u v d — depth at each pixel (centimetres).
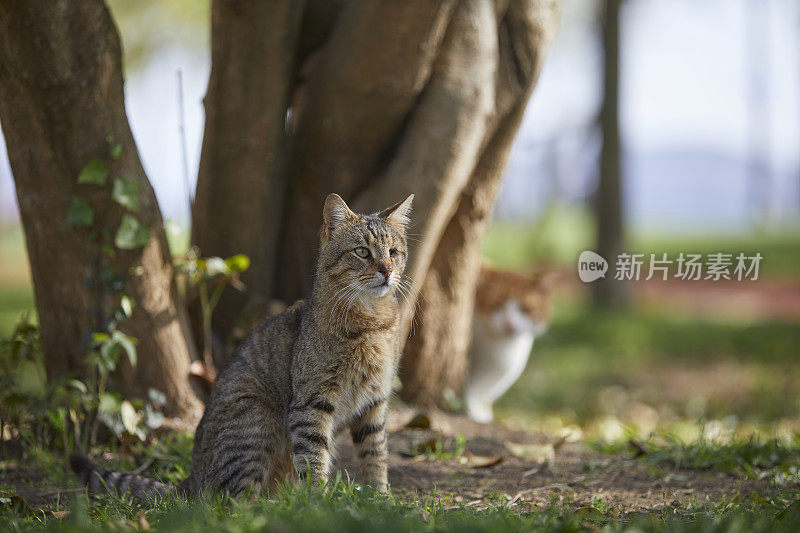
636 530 622
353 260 830
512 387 2075
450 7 1077
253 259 1172
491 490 860
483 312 1452
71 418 985
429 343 1269
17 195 1006
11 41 920
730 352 2397
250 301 1176
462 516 678
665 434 1066
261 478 809
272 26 1084
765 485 885
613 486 882
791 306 3631
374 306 836
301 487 715
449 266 1273
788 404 1764
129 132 1006
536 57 1232
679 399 1919
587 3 3666
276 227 1195
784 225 6706
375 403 837
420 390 1280
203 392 1082
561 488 867
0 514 759
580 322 2827
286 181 1202
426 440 1035
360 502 688
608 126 3034
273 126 1127
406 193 1112
